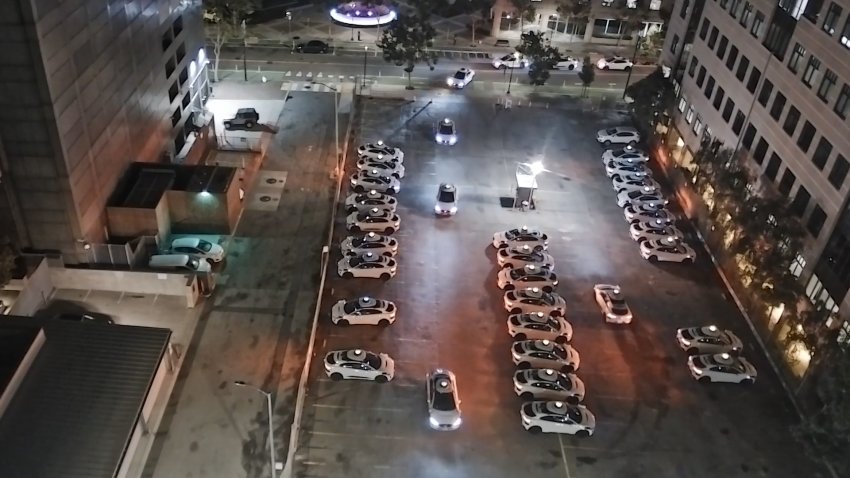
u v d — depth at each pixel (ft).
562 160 234.17
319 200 203.00
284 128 238.68
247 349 152.35
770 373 158.61
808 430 131.23
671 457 136.77
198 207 181.47
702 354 158.71
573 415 139.23
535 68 265.13
